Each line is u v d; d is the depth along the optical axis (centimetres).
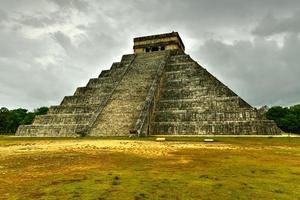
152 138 3972
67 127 5256
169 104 5303
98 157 1773
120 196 854
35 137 5031
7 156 1834
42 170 1302
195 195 873
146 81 5734
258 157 1830
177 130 4831
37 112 10719
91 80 6347
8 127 10000
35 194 873
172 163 1534
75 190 922
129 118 4866
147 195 867
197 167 1402
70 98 5978
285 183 1042
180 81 5719
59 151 2164
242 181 1072
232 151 2208
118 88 5706
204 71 5719
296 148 2528
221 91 5172
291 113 7762
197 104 5116
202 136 4331
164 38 7331
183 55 6388
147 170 1305
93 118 5006
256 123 4400
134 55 6969
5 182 1041
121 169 1332
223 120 4688
